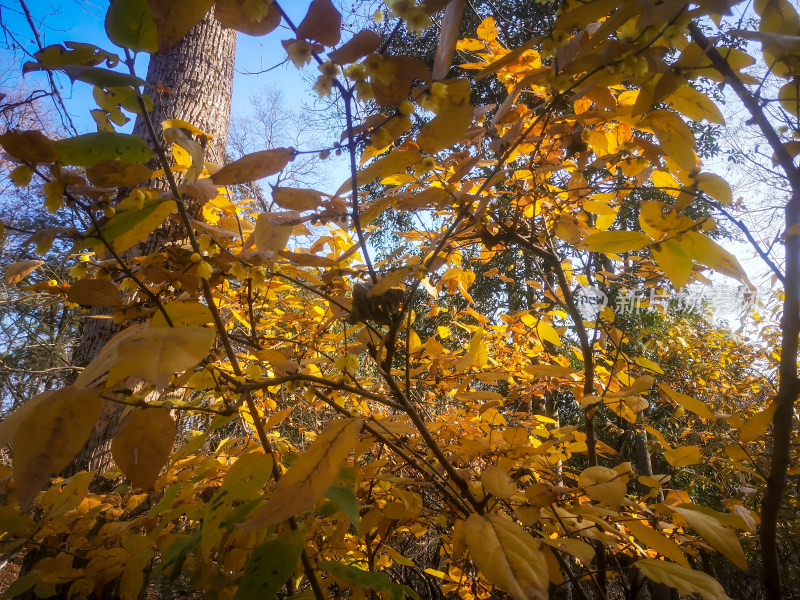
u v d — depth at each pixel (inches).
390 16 17.9
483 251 52.7
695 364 129.5
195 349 15.8
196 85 63.3
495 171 25.6
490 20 37.4
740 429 27.9
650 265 48.3
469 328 55.4
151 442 17.2
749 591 68.5
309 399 26.1
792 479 71.7
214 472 35.9
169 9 16.9
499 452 33.8
